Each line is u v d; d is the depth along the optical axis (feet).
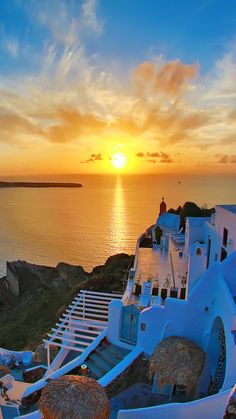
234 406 28.55
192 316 46.06
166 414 33.12
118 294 77.51
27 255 349.20
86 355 50.90
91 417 30.45
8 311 173.58
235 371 33.76
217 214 68.54
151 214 568.41
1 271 309.83
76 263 312.50
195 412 32.40
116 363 48.34
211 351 43.50
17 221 574.56
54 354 64.80
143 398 40.68
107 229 456.86
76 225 503.20
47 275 193.77
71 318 65.92
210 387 41.65
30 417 37.70
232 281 45.01
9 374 51.83
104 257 327.06
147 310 47.50
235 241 56.59
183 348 41.57
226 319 37.81
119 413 34.24
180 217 118.32
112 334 53.36
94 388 33.42
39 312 144.36
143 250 102.27
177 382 39.06
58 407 30.81
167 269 80.59
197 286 45.68
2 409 44.96
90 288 101.24
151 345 47.67
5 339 113.91
